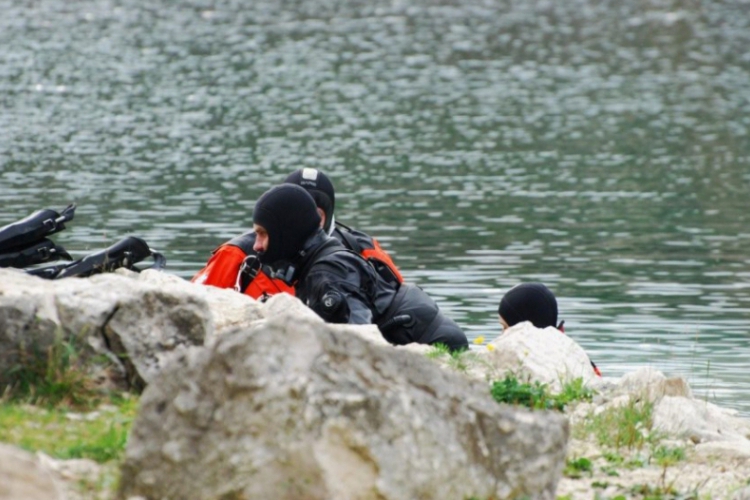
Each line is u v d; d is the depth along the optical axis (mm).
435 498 19438
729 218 84875
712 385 42312
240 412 19125
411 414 19391
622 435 27500
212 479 19094
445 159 116375
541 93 180250
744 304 56594
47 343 24641
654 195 96062
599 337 50062
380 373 19828
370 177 104062
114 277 26078
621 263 67250
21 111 152000
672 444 27828
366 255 38125
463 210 86125
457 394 20312
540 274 63562
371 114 154625
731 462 27156
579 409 29312
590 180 104312
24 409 23734
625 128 144375
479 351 32156
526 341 32094
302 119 149125
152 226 75750
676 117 154500
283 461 18891
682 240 75625
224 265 37656
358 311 35094
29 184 95062
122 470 19625
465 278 61781
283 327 19516
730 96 176875
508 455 20312
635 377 32031
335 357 19578
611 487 24734
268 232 35906
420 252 69375
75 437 22594
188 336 25438
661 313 54688
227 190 93938
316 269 35531
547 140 132750
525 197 93375
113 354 25016
